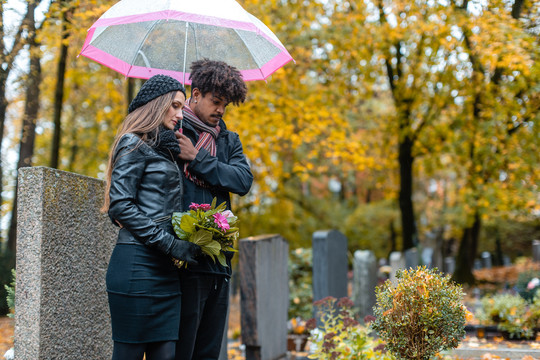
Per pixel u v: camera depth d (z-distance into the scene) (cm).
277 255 637
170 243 276
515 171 1341
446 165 1620
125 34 379
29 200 341
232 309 1146
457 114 1417
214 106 318
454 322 368
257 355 584
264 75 396
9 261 992
